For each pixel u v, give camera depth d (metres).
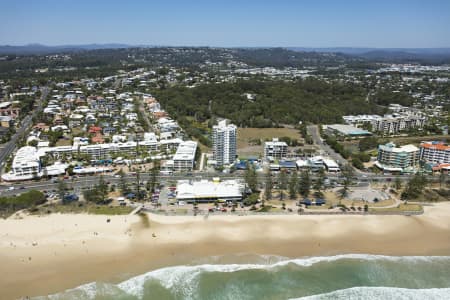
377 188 172.25
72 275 100.44
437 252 117.12
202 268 105.25
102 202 149.62
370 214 140.75
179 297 94.00
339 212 141.25
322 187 170.88
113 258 108.81
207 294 95.38
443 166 197.75
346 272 105.44
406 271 106.81
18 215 134.00
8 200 138.38
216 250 114.44
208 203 150.00
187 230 125.44
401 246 120.00
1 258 106.50
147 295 94.06
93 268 103.75
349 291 97.31
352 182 179.12
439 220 138.12
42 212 137.12
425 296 95.88
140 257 109.75
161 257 110.19
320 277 102.88
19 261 105.44
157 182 174.88
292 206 147.62
